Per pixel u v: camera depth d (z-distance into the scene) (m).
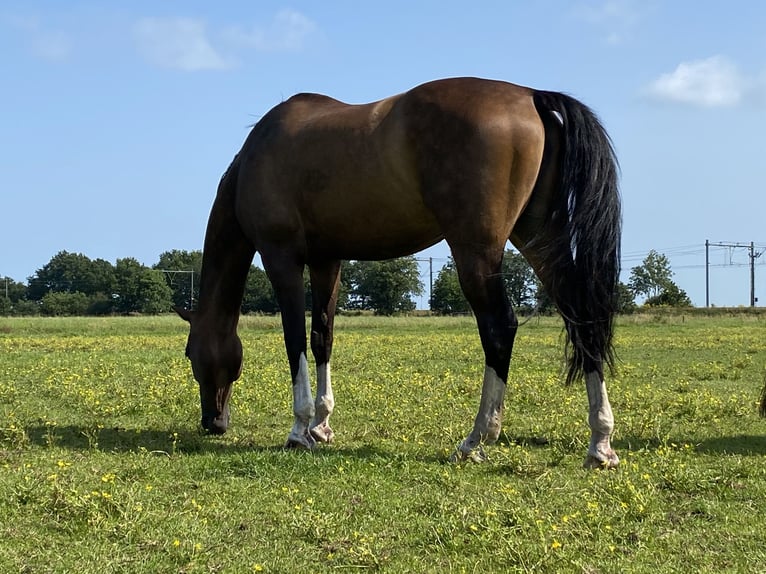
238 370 7.68
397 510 4.69
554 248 5.66
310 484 5.31
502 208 5.66
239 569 3.75
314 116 6.66
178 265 110.75
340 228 6.46
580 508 4.62
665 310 51.50
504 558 3.79
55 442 6.99
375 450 6.48
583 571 3.64
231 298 7.55
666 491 5.09
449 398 9.94
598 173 5.61
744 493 5.03
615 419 8.26
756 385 11.94
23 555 3.90
